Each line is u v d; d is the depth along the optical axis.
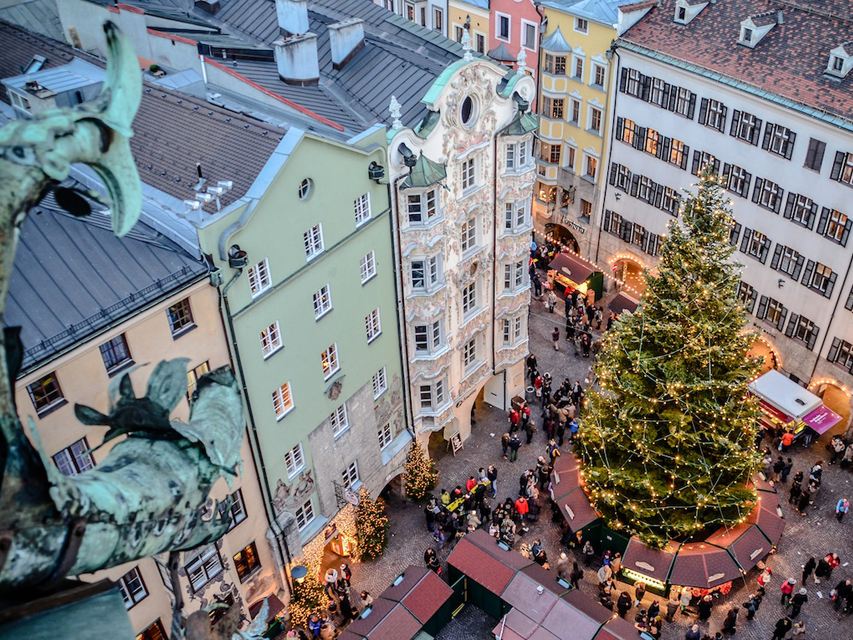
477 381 53.03
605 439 45.31
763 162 52.91
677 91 56.94
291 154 33.75
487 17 71.25
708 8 57.16
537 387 57.62
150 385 5.63
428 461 50.09
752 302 57.62
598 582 45.94
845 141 47.25
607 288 69.44
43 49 44.47
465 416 53.69
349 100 45.66
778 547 47.22
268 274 35.09
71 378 29.38
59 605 4.64
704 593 44.12
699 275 40.94
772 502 46.25
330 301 39.41
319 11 53.03
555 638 39.12
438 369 48.19
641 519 44.47
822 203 49.88
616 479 44.38
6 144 4.37
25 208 4.39
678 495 43.72
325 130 40.66
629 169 63.50
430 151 41.50
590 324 64.75
